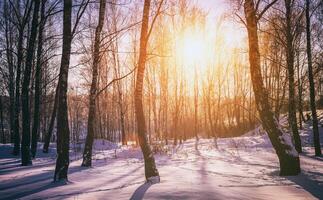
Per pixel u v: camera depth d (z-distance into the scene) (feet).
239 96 165.99
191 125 180.24
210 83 139.74
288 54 66.59
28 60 57.67
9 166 54.03
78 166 49.29
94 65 52.13
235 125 171.63
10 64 107.55
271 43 85.61
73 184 32.63
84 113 199.93
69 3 35.94
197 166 46.98
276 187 29.40
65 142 34.73
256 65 37.58
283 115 128.36
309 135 99.04
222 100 170.19
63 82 35.27
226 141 102.63
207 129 152.56
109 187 30.14
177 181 31.68
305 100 132.36
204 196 24.47
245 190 27.61
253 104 165.27
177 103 112.37
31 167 51.21
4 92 127.54
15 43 101.24
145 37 35.01
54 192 28.81
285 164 36.32
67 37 35.68
